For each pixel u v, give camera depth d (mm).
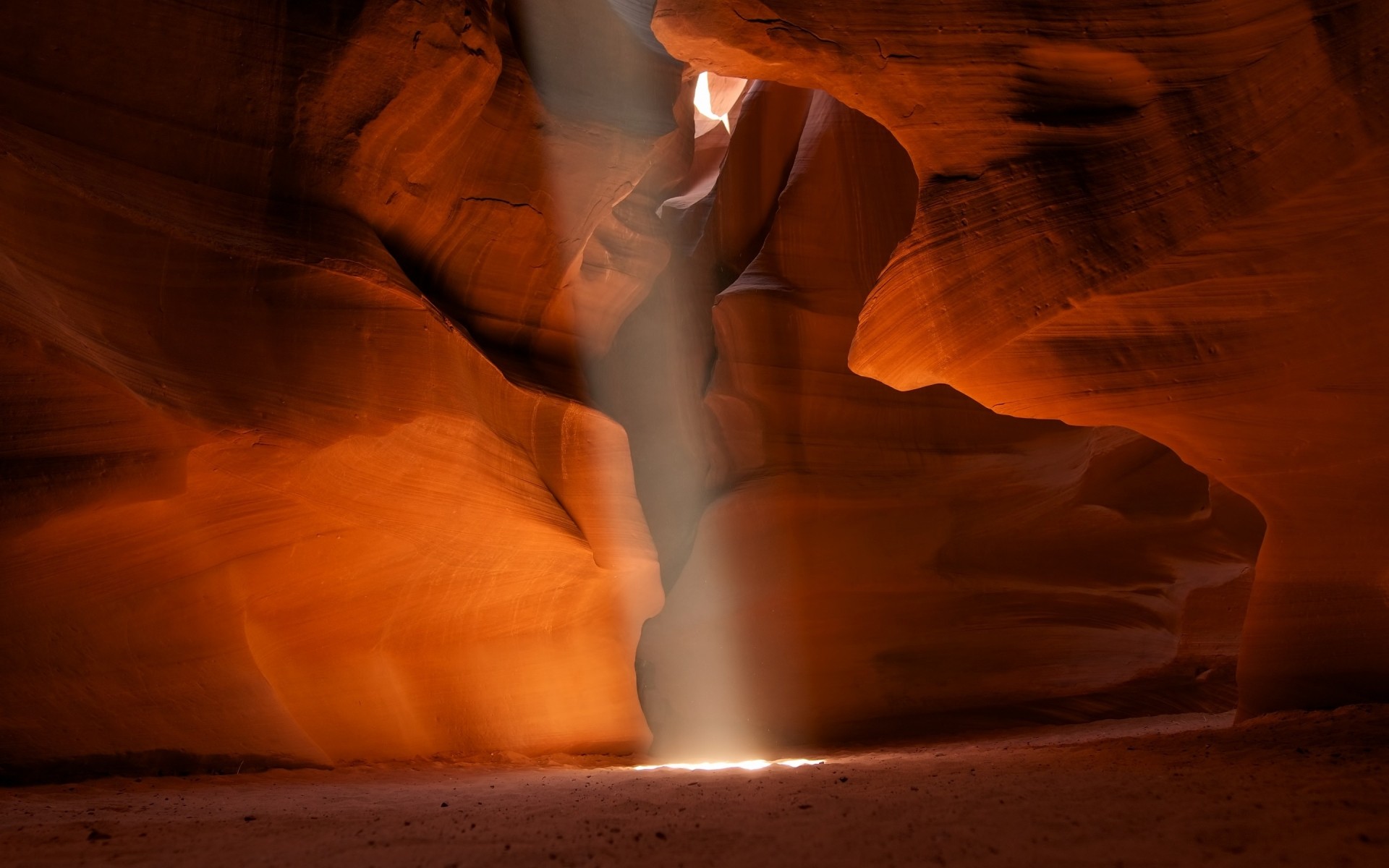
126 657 8469
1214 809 4156
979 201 8102
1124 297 7473
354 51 10125
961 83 8039
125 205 8531
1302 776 4926
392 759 10633
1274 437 8031
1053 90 7828
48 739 8031
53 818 5656
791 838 3996
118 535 8242
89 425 7898
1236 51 7035
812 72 8422
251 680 9219
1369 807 3990
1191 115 7242
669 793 6230
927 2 7949
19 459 7766
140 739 8492
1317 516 8367
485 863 3787
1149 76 7426
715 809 5137
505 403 12438
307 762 9508
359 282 9812
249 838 4672
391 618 10781
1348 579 8219
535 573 12125
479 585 11500
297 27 9930
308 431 9117
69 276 8062
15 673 7945
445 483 10516
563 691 12969
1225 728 8305
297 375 9234
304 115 10055
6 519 7652
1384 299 6867
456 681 11648
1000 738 14039
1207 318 7422
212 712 8914
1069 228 7641
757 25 8219
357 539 9883
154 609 8633
